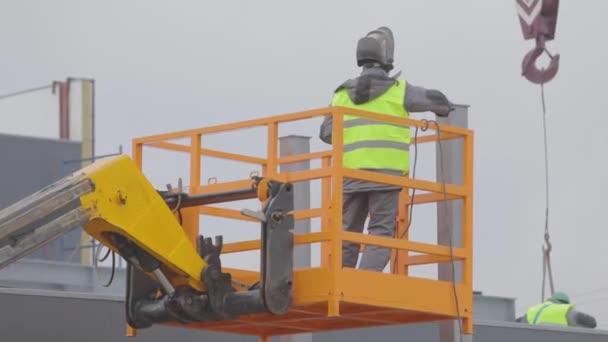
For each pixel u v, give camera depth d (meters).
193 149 15.66
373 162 15.23
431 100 15.31
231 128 15.38
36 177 35.66
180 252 14.20
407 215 16.44
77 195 13.25
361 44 15.53
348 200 15.62
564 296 24.61
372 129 15.27
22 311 18.53
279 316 15.55
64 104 39.72
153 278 14.59
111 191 13.60
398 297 14.68
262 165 16.55
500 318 25.84
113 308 19.19
